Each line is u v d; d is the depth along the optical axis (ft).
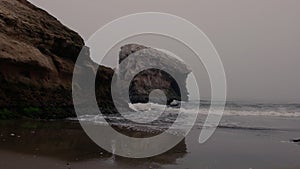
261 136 47.11
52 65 61.31
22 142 32.94
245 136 46.57
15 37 57.11
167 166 27.14
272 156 32.96
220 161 30.01
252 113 91.76
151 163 27.84
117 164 26.66
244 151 35.14
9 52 52.16
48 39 63.52
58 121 54.13
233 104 115.96
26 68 55.21
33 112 54.49
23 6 65.51
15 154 27.66
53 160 26.61
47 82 59.16
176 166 27.32
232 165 28.76
